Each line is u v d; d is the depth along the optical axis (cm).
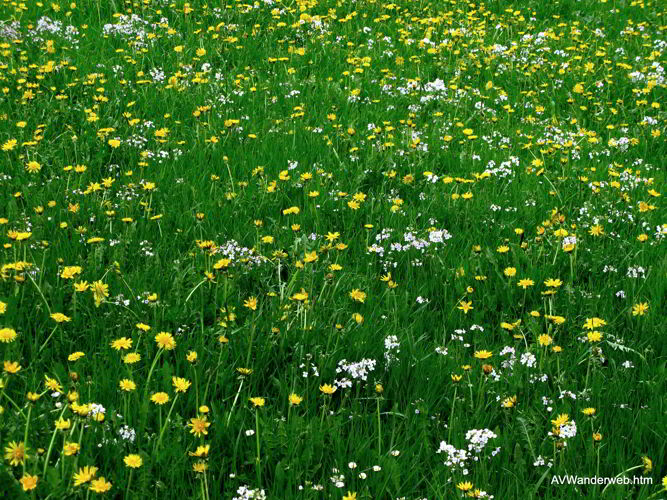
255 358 341
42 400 301
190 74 784
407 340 359
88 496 244
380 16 1094
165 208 495
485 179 578
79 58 784
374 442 303
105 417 289
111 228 445
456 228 500
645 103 788
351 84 804
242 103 729
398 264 450
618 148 697
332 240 439
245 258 418
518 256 461
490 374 331
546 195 567
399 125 708
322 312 378
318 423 297
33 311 355
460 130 711
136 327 349
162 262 425
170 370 311
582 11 1214
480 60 948
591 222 520
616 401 330
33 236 425
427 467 290
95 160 561
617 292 430
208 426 286
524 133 723
